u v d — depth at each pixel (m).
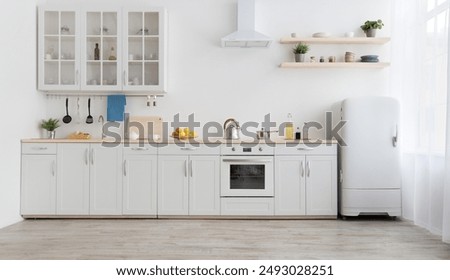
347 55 5.15
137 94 5.30
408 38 4.66
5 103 4.38
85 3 5.27
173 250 3.47
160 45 5.04
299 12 5.32
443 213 3.70
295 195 4.72
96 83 5.09
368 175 4.74
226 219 4.76
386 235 4.02
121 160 4.74
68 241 3.75
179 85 5.32
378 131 4.75
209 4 5.32
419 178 4.35
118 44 5.00
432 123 4.09
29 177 4.71
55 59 5.04
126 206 4.73
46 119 5.29
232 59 5.32
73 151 4.73
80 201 4.73
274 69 5.31
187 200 4.73
